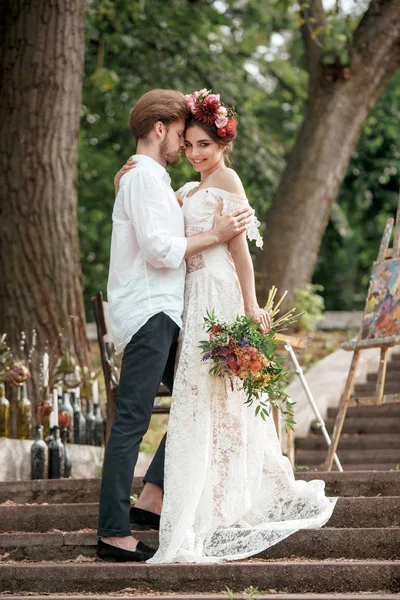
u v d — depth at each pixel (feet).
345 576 15.79
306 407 36.42
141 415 17.06
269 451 18.11
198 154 18.16
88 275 67.97
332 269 76.28
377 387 24.27
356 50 47.67
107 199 63.67
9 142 34.32
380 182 71.67
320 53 48.08
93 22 49.26
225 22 56.54
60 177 34.45
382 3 48.03
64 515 19.67
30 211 33.96
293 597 14.80
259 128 60.54
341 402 25.14
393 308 24.08
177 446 17.28
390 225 25.45
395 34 47.50
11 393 31.96
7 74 34.68
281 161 60.03
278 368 17.47
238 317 17.34
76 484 22.27
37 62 34.47
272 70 65.82
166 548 16.70
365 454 33.86
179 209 18.03
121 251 17.69
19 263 33.65
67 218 34.47
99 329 26.16
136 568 16.08
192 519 16.85
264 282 47.98
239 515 17.39
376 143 68.28
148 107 18.03
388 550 17.11
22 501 22.41
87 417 29.30
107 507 16.69
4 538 18.35
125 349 17.39
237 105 57.82
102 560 16.81
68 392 29.71
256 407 17.53
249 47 63.31
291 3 48.08
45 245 33.86
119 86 54.34
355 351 25.08
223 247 18.06
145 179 17.52
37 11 34.68
